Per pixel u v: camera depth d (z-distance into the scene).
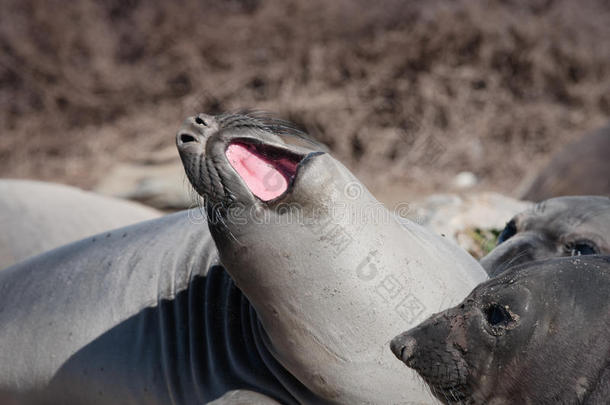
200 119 12.76
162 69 50.16
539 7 50.34
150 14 51.12
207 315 14.41
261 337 13.70
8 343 16.22
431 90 45.41
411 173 41.88
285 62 47.62
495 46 47.81
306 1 49.19
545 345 12.02
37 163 46.72
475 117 45.00
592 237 17.09
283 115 44.59
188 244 15.38
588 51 48.47
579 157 30.56
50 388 15.73
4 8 51.81
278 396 13.70
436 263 13.54
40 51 50.75
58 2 51.56
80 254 16.66
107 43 50.91
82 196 23.23
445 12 47.81
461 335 12.48
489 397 12.55
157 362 14.54
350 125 44.19
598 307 11.91
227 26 49.97
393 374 12.87
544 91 48.03
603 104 47.38
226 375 13.97
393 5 49.00
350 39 48.25
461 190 40.44
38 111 49.81
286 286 12.62
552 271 12.33
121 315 15.19
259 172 12.80
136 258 15.73
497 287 12.52
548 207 17.94
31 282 16.75
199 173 12.51
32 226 21.88
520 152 43.88
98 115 49.47
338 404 13.24
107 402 15.16
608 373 11.65
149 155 39.91
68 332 15.57
